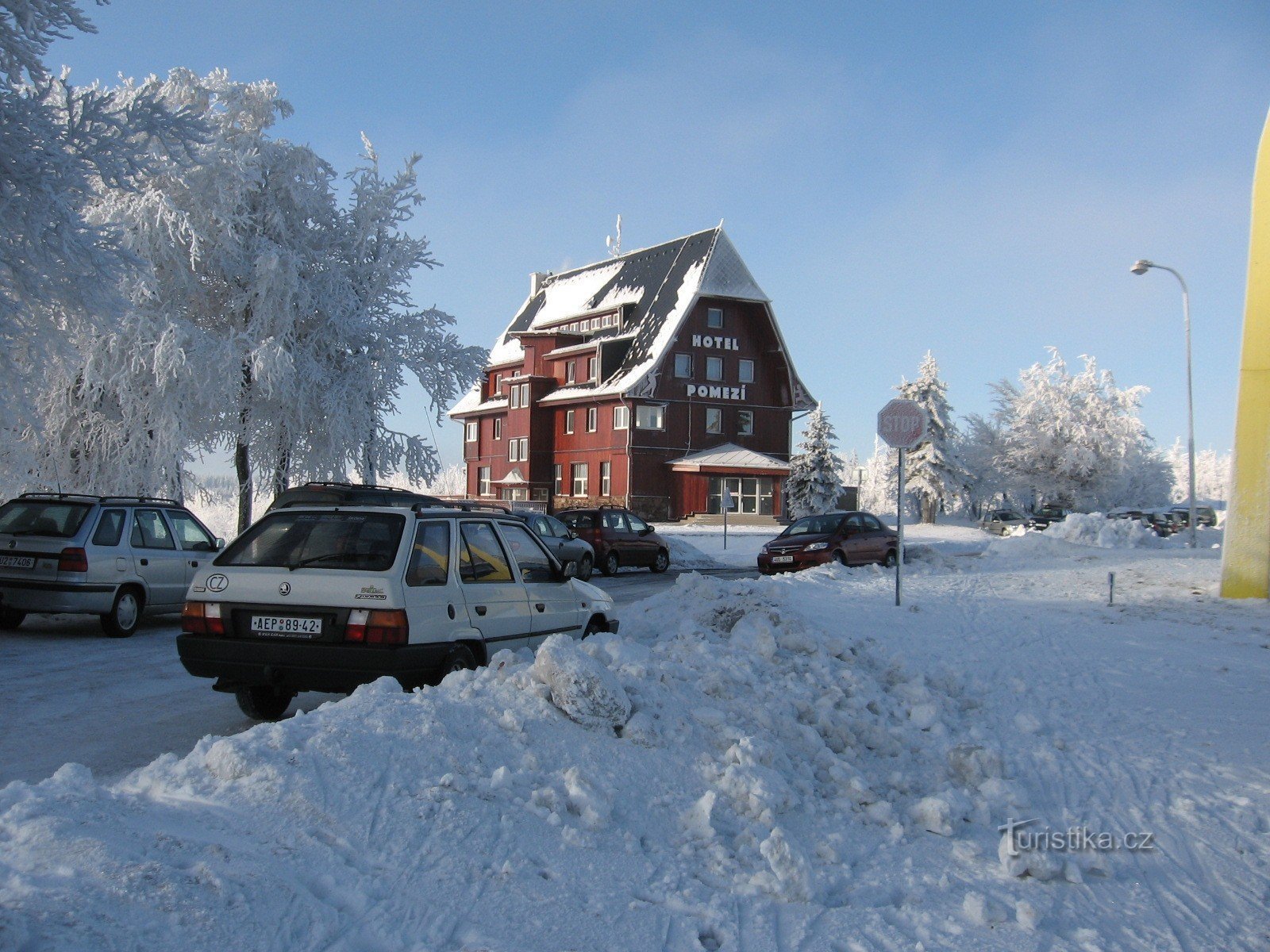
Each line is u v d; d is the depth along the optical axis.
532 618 8.21
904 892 4.32
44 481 23.22
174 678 9.67
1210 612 14.60
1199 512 57.19
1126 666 10.45
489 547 8.01
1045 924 4.05
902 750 6.46
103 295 15.09
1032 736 7.29
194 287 24.75
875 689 7.53
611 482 54.97
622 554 27.03
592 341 57.72
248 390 25.73
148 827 3.71
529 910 3.66
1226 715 8.27
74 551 11.99
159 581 13.11
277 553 7.21
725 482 54.84
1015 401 73.00
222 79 26.16
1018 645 11.62
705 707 6.01
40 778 6.07
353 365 26.61
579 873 4.01
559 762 4.98
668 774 5.14
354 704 5.22
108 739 7.16
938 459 72.31
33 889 3.04
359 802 4.21
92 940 2.84
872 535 24.75
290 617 6.85
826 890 4.20
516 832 4.23
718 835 4.58
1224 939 4.10
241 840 3.81
